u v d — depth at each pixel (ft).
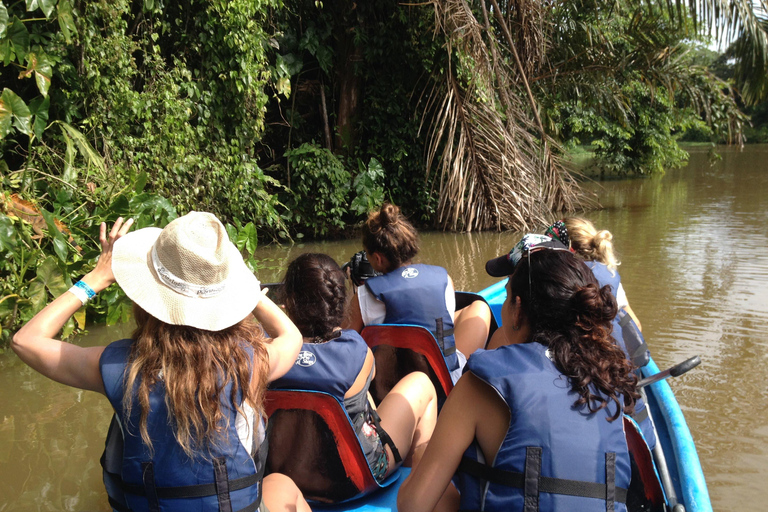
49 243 17.47
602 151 70.54
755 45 34.04
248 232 21.26
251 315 6.12
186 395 5.03
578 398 4.99
